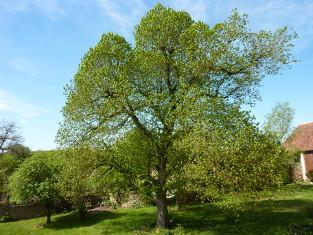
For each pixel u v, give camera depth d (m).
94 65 26.45
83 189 30.83
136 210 35.94
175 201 36.81
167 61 26.25
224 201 22.44
